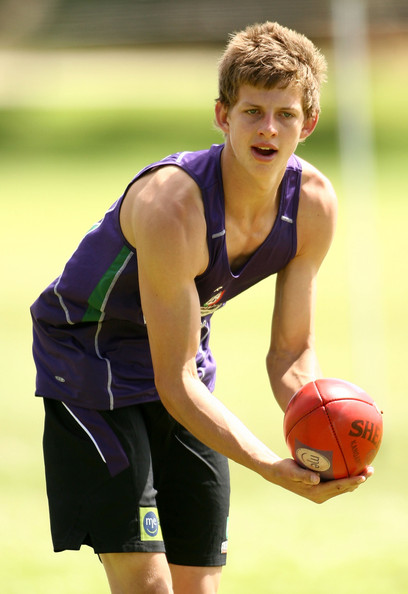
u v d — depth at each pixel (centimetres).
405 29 5559
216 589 1299
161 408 1258
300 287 1245
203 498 1273
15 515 1966
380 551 1791
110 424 1196
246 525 1950
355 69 2950
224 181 1120
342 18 2870
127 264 1167
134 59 10450
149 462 1209
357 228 4453
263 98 1072
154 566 1164
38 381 1253
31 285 4912
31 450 2398
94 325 1216
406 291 4759
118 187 9169
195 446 1272
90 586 1606
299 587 1612
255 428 2553
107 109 12925
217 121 1138
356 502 2089
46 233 6850
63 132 12019
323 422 1067
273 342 1282
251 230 1162
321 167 9656
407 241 6231
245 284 1218
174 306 1087
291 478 1049
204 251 1112
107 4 4916
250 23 4616
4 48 5756
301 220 1196
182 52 7825
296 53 1084
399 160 9906
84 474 1191
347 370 3158
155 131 11781
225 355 3525
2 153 11306
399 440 2483
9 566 1702
